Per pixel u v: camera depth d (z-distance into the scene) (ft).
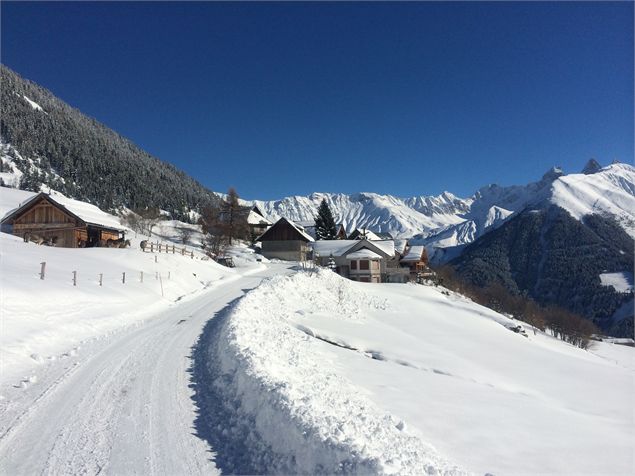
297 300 106.52
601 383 75.97
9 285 61.93
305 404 29.22
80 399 34.37
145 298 88.53
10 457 25.13
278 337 60.54
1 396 34.63
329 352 65.10
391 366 64.18
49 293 66.13
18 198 250.78
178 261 141.28
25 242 124.98
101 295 77.77
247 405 31.63
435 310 132.46
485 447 32.40
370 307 122.72
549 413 46.29
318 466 22.98
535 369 81.61
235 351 43.06
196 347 52.13
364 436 25.64
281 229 250.37
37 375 40.50
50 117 597.52
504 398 51.78
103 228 169.58
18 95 613.52
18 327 50.62
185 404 33.60
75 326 58.44
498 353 91.66
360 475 21.06
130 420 30.45
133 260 123.03
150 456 25.45
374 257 202.39
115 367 43.29
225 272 158.51
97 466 24.25
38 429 28.84
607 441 36.81
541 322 264.31
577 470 29.35
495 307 265.34
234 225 262.88
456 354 83.30
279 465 24.09
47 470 23.75
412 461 23.15
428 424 36.94
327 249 231.71
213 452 26.14
